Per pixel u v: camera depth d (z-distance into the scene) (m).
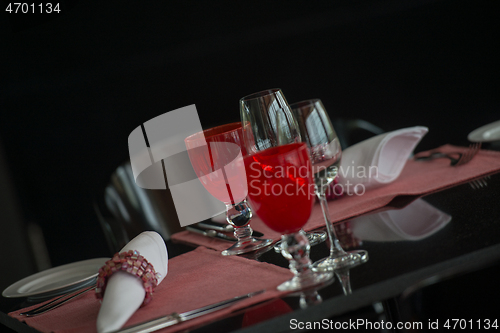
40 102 3.32
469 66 3.99
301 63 3.67
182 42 3.45
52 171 3.38
